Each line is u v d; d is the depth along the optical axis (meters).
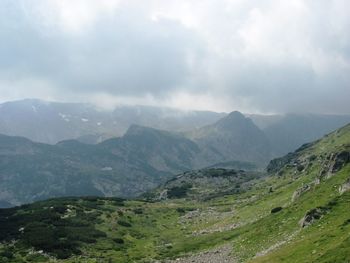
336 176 142.50
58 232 180.12
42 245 163.12
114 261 153.38
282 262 93.56
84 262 149.38
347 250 79.12
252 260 110.50
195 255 149.75
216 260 131.12
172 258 152.88
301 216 127.38
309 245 96.19
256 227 154.12
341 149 159.50
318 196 135.25
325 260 79.56
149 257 160.00
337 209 114.75
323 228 105.75
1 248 160.25
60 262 148.62
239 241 146.75
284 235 121.44
